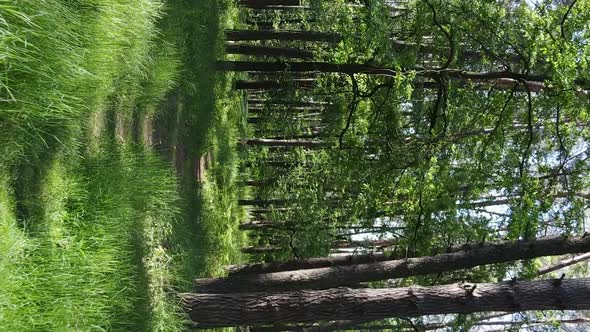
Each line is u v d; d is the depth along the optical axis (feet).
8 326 11.73
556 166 31.53
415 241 32.45
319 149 47.62
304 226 43.32
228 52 39.40
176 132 32.12
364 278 26.23
